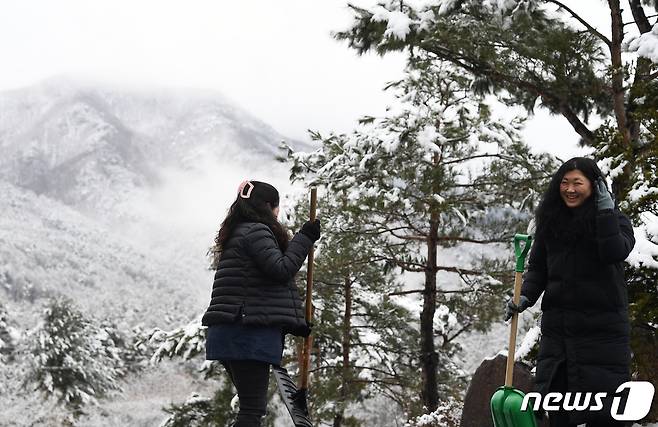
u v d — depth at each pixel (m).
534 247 4.16
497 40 11.20
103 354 51.34
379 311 19.00
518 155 14.54
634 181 6.92
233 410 16.44
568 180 3.89
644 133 8.48
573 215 3.91
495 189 15.19
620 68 10.09
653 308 6.19
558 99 11.48
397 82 15.47
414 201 14.58
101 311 104.31
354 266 16.84
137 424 53.44
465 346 28.80
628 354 3.87
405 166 14.29
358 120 15.26
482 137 14.64
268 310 4.15
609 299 3.84
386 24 11.02
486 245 15.95
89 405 46.91
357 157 14.59
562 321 3.92
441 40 11.37
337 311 18.69
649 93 7.97
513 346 4.00
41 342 44.81
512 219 15.34
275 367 4.76
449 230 15.90
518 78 11.70
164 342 16.47
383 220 15.62
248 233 4.22
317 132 16.06
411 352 19.31
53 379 44.31
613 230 3.76
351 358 19.36
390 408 22.91
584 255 3.86
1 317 57.56
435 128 14.65
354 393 18.41
